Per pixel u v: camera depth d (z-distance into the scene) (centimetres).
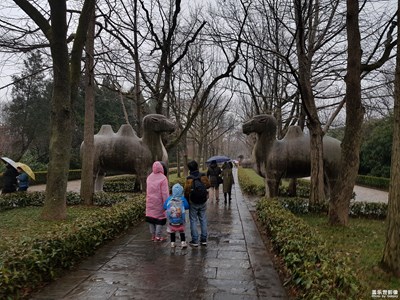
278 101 1575
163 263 516
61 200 801
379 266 473
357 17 706
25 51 827
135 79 1314
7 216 872
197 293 400
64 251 470
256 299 384
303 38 879
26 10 786
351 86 720
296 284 382
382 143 2458
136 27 1239
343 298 301
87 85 1023
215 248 608
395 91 470
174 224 602
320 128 932
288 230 523
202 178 643
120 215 703
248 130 1060
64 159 802
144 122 1113
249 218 940
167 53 1194
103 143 1116
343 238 661
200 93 2330
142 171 1098
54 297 384
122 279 445
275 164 1031
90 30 995
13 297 359
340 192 756
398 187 459
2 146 2906
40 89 2877
